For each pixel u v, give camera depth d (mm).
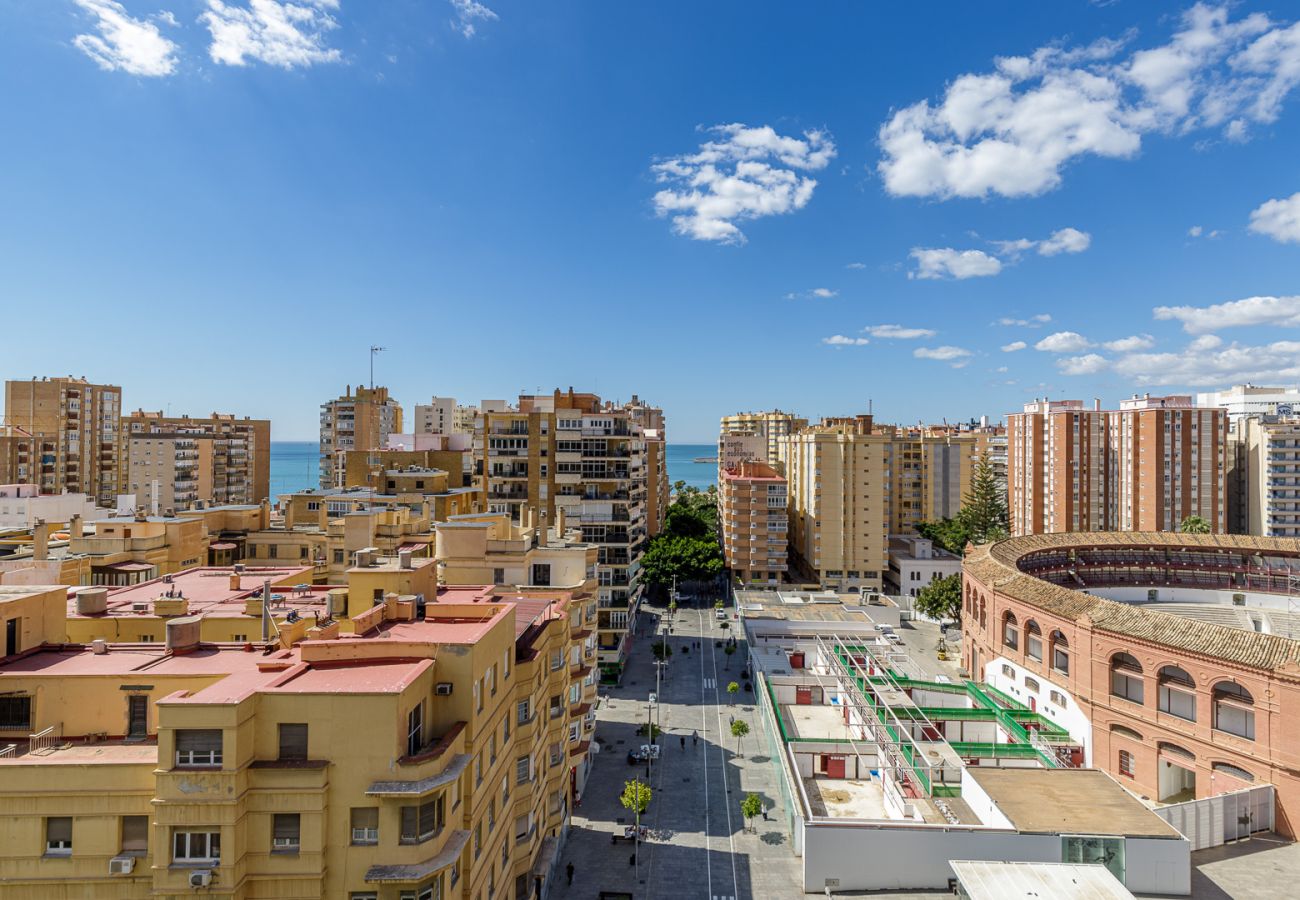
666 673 101875
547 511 111438
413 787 25562
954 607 123812
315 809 25328
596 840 56531
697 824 59438
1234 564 103375
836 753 65688
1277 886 44562
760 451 192625
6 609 31281
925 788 52094
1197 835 49750
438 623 35625
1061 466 153250
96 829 25219
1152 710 60188
